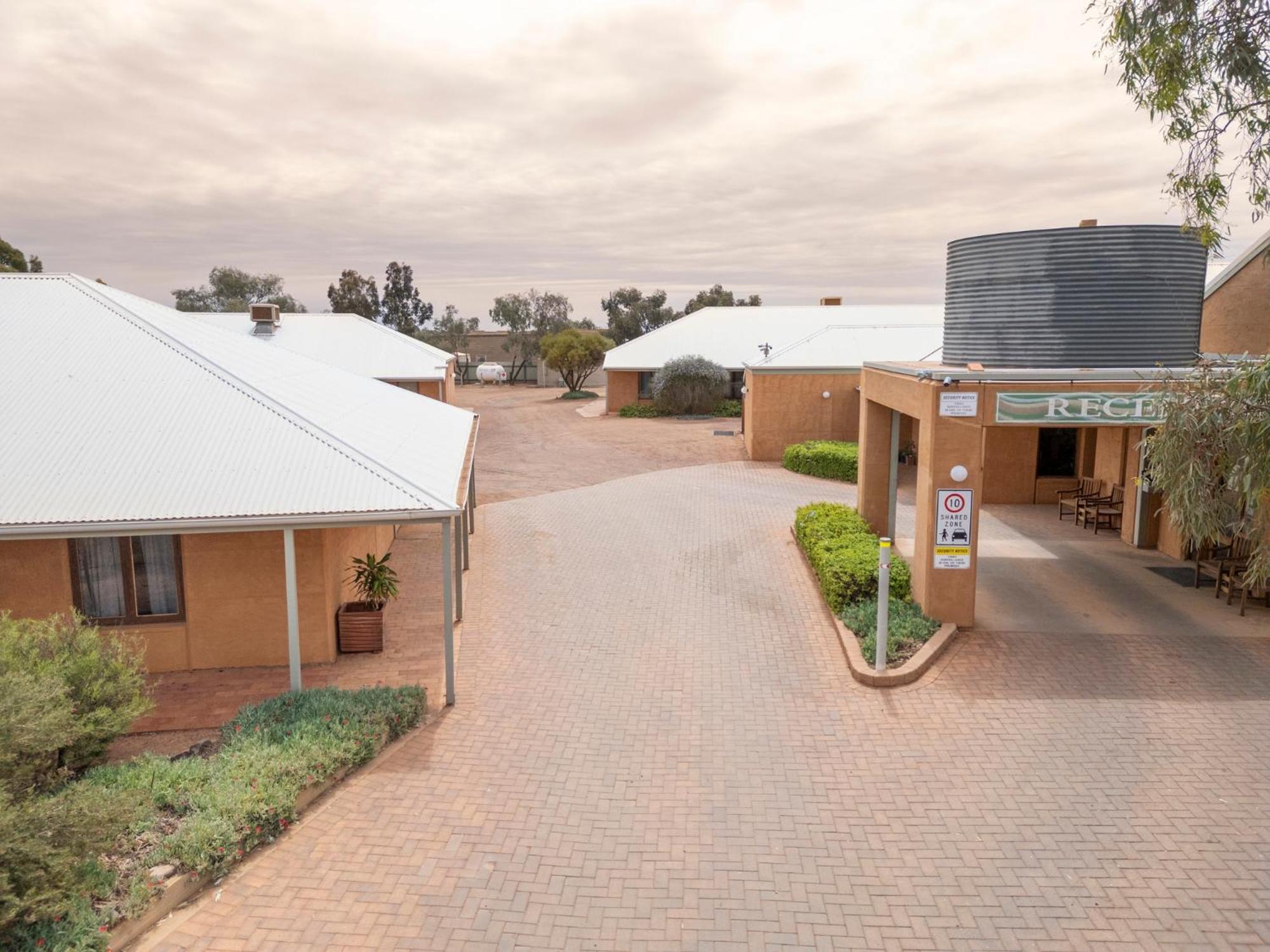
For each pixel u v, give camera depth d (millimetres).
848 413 26922
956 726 8602
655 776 7836
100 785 6645
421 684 9953
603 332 80688
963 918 5855
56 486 8945
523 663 10594
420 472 10133
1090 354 11562
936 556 10859
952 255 13125
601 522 18609
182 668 10461
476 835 6891
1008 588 12711
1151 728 8453
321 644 10609
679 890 6215
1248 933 5656
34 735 5812
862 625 10930
